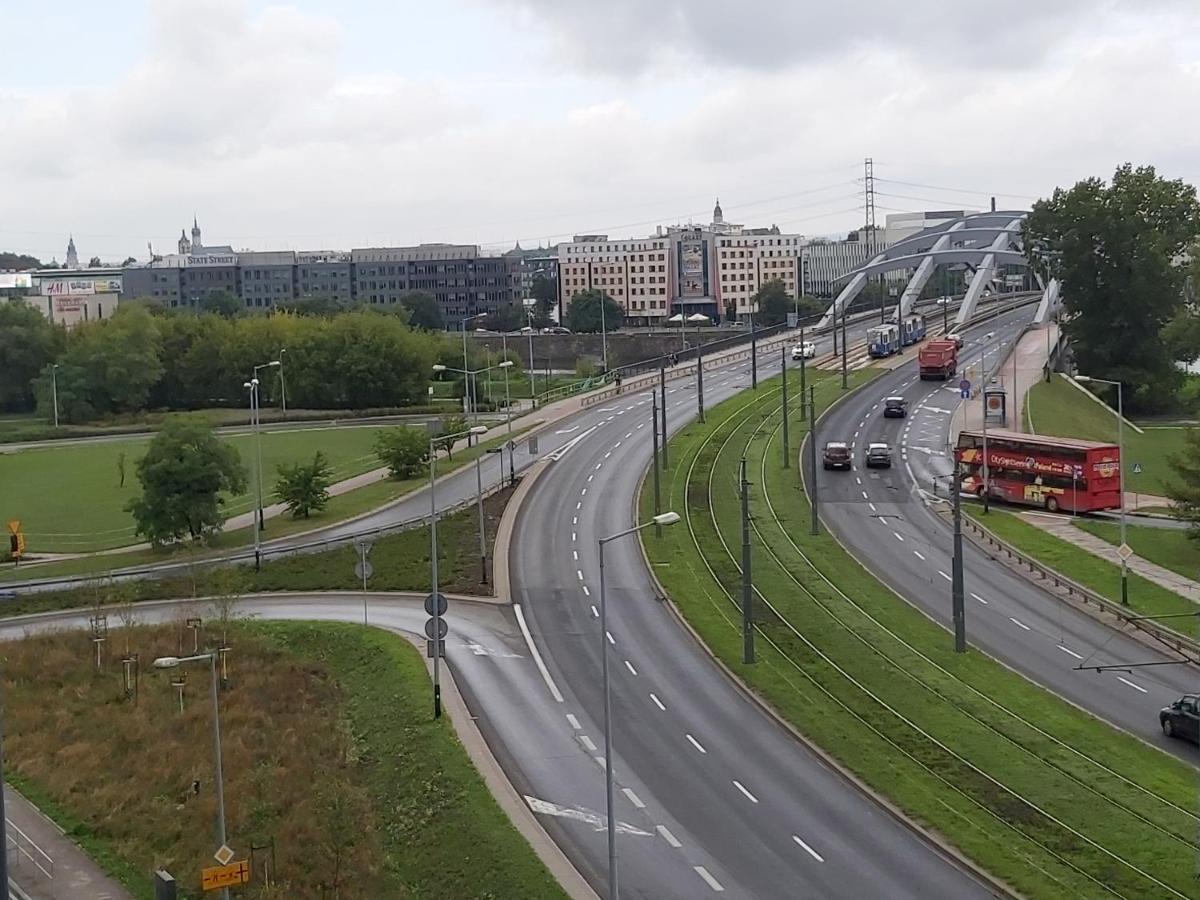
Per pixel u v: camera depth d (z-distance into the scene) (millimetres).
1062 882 46188
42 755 69500
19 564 110125
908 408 154000
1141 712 66125
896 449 133250
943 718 64062
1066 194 180625
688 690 70875
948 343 175875
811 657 74562
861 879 47562
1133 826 51094
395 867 53000
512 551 102938
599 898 46188
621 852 50594
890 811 53719
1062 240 177375
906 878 47531
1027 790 54969
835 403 159750
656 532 105375
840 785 57156
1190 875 46625
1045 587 88062
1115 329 178625
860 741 61562
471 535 107875
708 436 144750
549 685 72500
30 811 62500
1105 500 107938
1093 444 108938
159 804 62562
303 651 83938
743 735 63844
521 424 167625
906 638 77625
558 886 47094
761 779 58062
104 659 83250
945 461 127188
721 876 48188
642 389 192125
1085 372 182000
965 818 52281
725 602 86312
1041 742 60781
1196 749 61000
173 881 49938
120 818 61000
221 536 115688
